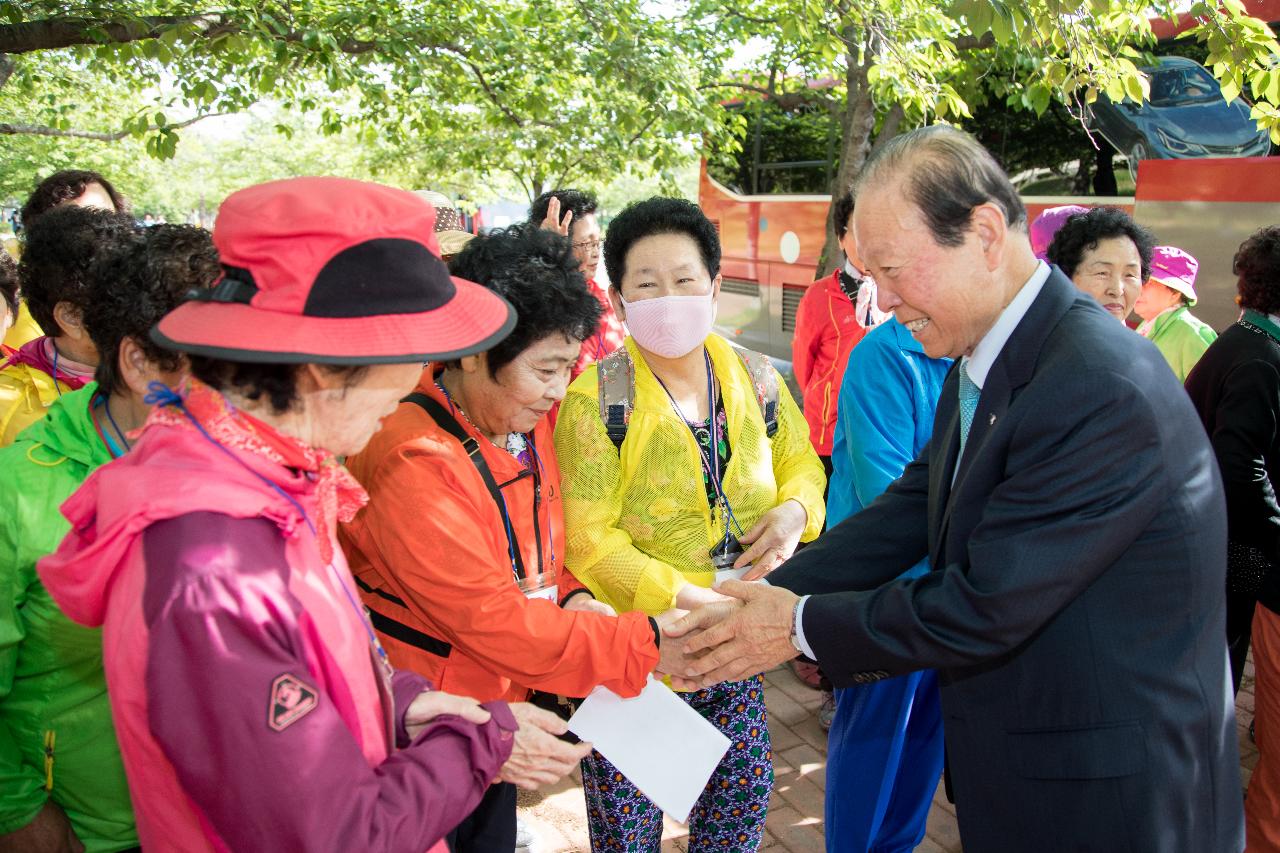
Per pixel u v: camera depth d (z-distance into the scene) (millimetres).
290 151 26594
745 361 2355
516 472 1880
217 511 1044
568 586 2109
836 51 5176
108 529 1026
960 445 1855
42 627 1548
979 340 1713
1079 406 1507
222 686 993
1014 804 1656
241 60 5105
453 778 1219
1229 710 1664
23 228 3148
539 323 1674
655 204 2115
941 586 1643
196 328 1062
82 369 2105
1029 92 4582
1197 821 1588
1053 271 1677
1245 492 2582
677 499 2137
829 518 3000
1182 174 5828
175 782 1083
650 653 1770
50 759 1601
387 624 1835
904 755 2406
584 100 6918
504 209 26094
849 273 3961
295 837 1020
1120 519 1484
